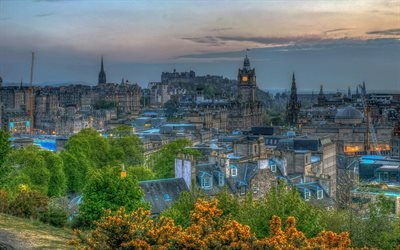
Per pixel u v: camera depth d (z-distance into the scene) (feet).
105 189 324.39
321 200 433.07
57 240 220.84
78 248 184.44
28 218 278.26
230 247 174.29
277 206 259.39
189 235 177.88
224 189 323.57
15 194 354.33
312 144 652.07
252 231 253.44
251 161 474.90
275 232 195.62
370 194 392.06
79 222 314.14
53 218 288.51
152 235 182.39
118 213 196.03
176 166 415.64
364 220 306.35
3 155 390.63
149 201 375.45
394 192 406.62
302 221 256.32
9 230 228.43
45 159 551.59
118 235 183.93
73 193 606.96
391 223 305.32
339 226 291.99
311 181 479.41
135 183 341.82
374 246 277.64
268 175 437.99
